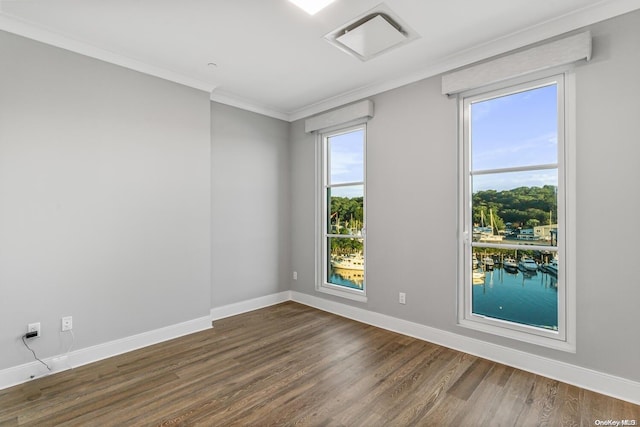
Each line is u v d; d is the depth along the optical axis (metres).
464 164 2.95
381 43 2.67
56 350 2.54
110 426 1.90
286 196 4.58
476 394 2.22
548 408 2.06
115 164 2.85
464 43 2.67
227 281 3.90
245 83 3.50
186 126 3.33
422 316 3.17
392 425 1.91
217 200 3.80
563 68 2.39
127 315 2.91
